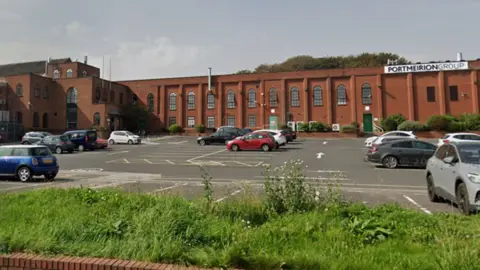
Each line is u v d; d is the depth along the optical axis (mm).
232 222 5660
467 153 8094
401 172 16781
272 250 4316
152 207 5855
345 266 3775
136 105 58844
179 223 4871
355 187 12258
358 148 30953
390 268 3756
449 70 46812
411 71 48156
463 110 45969
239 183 12891
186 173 16922
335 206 6348
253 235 4824
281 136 31516
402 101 48375
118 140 39844
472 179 7203
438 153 9641
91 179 14938
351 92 50531
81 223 5152
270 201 6520
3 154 14672
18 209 6457
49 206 6777
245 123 55125
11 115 52000
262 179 14508
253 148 28875
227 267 3807
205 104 57125
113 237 4645
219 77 56656
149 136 52906
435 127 41625
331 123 50969
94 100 54500
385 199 9906
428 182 9977
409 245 4586
